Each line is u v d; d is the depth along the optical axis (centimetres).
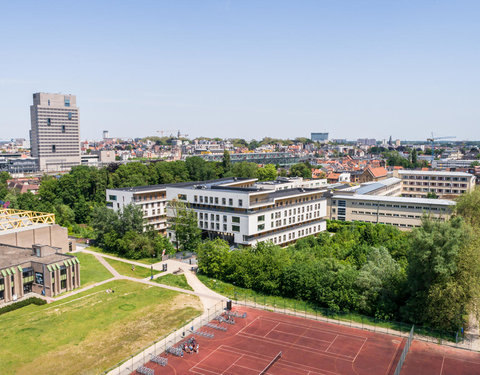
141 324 8162
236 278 10531
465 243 7869
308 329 8000
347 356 6931
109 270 11738
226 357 6888
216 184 17188
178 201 14038
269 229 13925
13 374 6331
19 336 7619
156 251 13138
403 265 10756
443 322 7738
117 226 13725
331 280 9038
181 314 8662
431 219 8350
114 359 6800
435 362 6738
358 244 12394
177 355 6931
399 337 7656
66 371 6431
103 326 8069
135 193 15612
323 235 14050
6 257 10456
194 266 12050
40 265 9831
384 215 17250
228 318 8481
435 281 7825
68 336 7638
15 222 13800
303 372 6406
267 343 7406
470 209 12781
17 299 9519
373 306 8525
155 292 9956
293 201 15125
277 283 9800
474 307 7700
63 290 10062
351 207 18038
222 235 14062
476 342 7475
